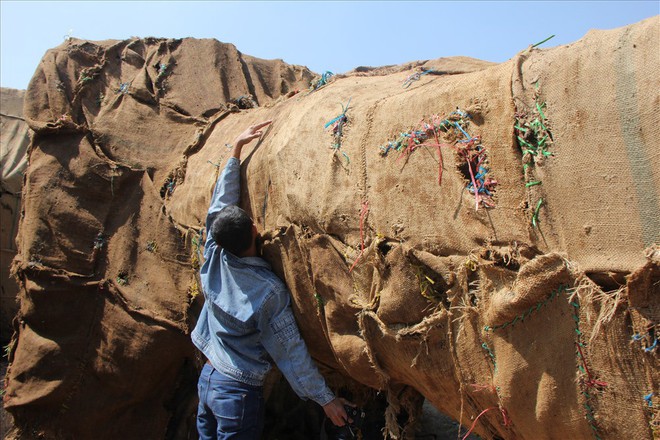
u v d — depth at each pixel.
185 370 3.74
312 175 2.67
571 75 1.85
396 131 2.37
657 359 1.64
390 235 2.31
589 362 1.77
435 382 2.30
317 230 2.63
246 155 3.24
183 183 3.84
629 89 1.72
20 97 7.90
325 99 2.85
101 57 4.56
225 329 2.88
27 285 3.75
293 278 2.78
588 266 1.77
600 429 1.78
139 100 4.36
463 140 2.10
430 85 2.42
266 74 4.99
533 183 1.91
